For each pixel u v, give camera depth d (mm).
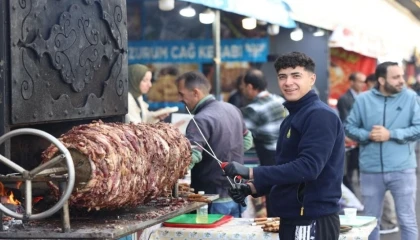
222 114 6379
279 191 4449
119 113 4602
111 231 3277
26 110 3594
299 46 11953
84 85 4148
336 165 4430
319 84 11969
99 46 4320
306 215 4391
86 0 4160
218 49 8984
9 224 3539
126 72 4684
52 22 3842
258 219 5730
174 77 10914
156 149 3963
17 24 3525
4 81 3463
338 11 11500
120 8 4582
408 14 20984
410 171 7531
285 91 4449
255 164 8406
